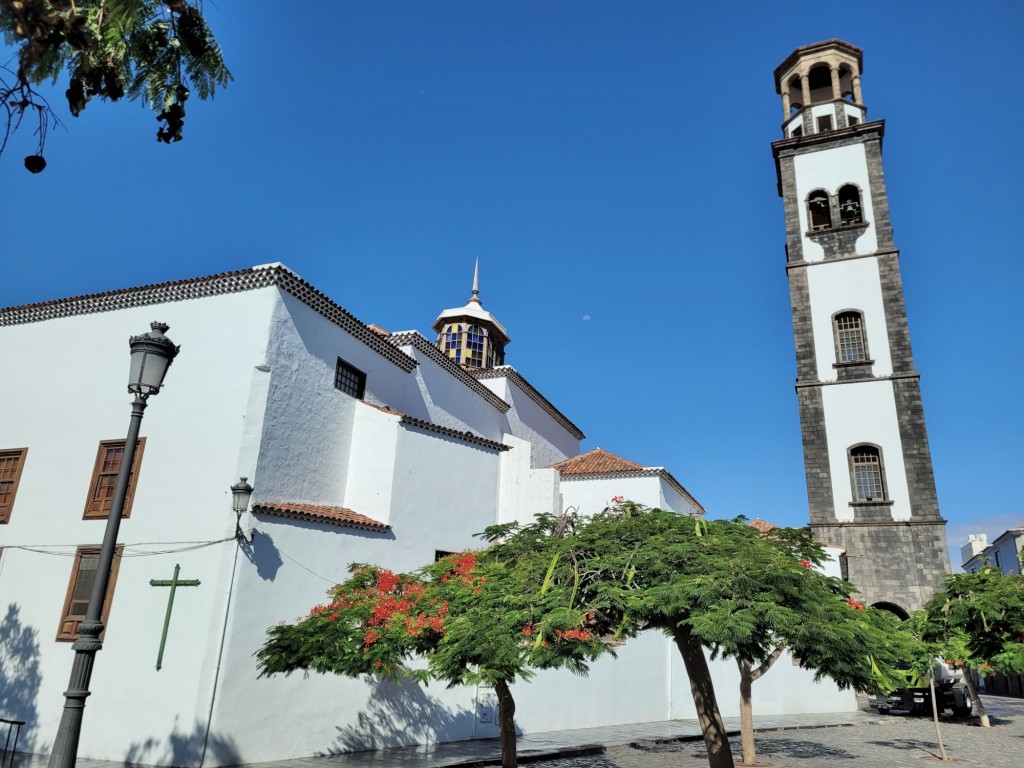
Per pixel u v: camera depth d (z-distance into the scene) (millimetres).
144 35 6719
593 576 8445
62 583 15305
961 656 19406
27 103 5926
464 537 19422
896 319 30219
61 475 16359
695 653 8867
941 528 27422
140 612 14125
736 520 9680
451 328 34719
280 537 14875
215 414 15422
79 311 17734
